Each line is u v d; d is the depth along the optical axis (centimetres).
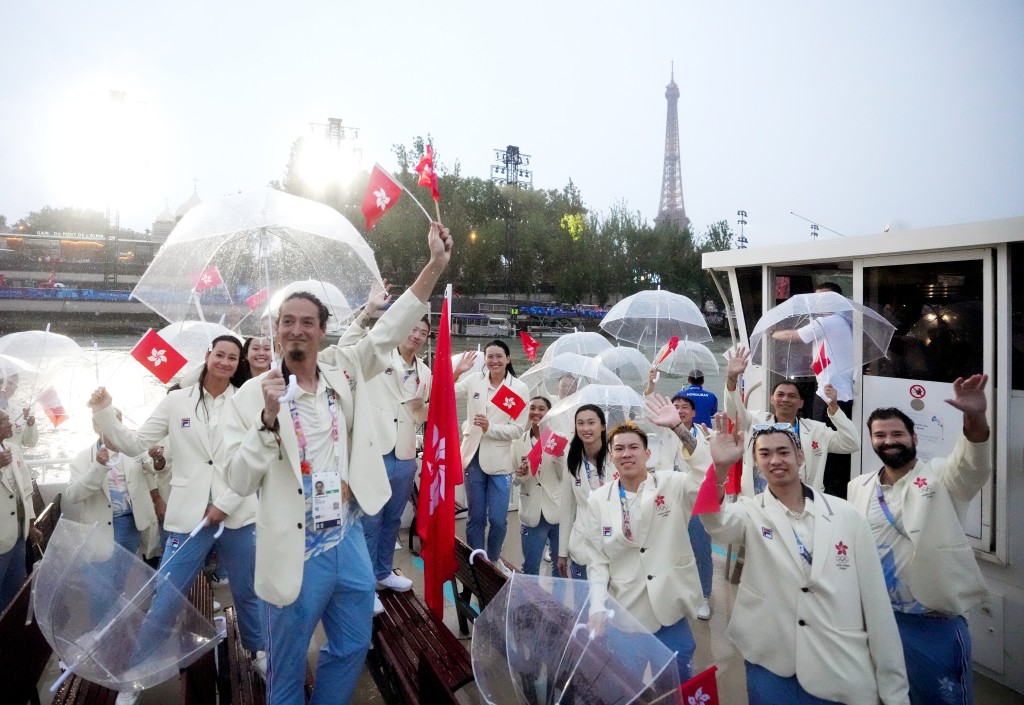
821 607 251
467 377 542
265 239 323
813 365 463
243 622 358
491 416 501
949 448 420
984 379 279
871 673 246
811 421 432
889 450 303
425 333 468
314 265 362
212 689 331
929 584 292
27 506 418
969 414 280
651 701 193
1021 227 371
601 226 5075
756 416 443
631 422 314
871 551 254
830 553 254
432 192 290
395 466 428
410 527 586
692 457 304
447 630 356
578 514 380
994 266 394
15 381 465
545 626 216
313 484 254
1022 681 372
